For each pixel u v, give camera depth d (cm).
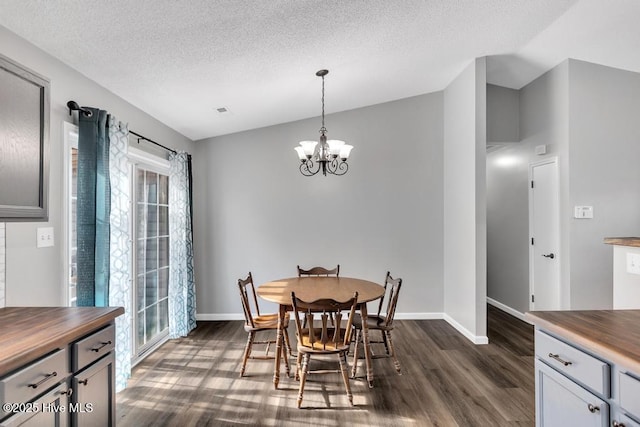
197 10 200
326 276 371
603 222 362
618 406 110
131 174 310
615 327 135
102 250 240
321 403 245
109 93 275
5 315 158
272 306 445
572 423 129
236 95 337
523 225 444
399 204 450
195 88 304
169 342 368
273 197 450
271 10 216
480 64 359
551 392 141
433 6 254
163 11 195
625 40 321
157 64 252
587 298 360
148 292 342
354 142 451
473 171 367
